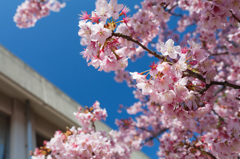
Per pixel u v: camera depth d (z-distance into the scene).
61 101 7.20
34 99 6.14
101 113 3.49
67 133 2.96
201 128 4.20
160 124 7.55
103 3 1.68
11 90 5.79
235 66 5.03
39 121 6.49
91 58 1.77
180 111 1.86
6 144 5.16
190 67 1.90
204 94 1.90
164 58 1.76
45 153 3.34
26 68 6.42
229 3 2.19
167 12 3.27
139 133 7.54
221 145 2.59
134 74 1.70
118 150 4.24
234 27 5.90
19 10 5.02
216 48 6.59
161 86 1.59
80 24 1.66
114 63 1.76
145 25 2.86
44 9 5.13
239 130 2.61
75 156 2.55
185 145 3.31
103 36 1.62
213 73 1.82
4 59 5.73
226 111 4.78
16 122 5.51
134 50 2.75
